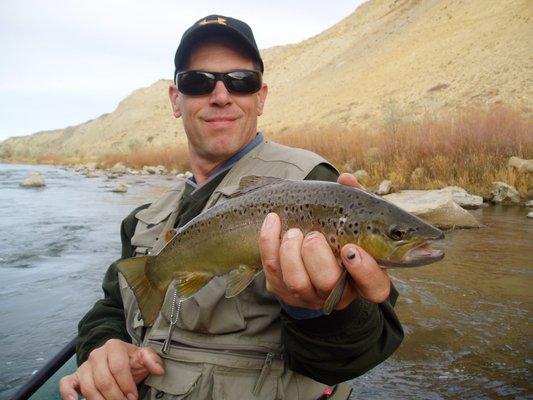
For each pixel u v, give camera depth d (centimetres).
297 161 67
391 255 54
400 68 1286
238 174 71
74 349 91
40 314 173
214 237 63
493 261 211
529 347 134
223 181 71
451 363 128
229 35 73
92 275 219
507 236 253
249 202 62
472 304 166
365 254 46
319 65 1978
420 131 480
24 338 153
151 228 77
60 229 320
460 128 437
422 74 1138
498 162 403
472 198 345
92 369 62
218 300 60
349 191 57
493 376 120
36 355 142
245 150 74
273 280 51
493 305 164
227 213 63
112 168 1087
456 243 243
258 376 59
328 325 51
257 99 77
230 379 58
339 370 54
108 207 421
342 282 47
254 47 75
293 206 59
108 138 2872
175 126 2492
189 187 77
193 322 61
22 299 189
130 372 62
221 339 60
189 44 74
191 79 73
